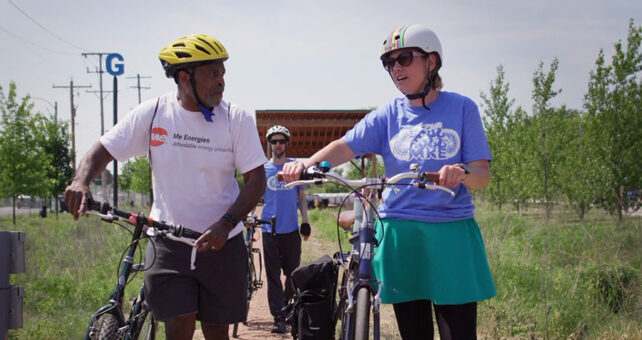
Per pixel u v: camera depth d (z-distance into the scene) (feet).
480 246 10.94
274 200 21.48
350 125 46.19
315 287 12.05
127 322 10.67
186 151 10.36
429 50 10.50
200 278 10.24
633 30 45.73
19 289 11.39
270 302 20.66
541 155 53.67
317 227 73.05
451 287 10.33
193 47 9.95
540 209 58.29
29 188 76.23
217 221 9.91
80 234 43.14
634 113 44.86
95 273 27.91
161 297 10.17
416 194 10.80
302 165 10.46
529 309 18.95
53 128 117.60
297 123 46.01
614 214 45.39
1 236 11.20
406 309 11.28
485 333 17.39
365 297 9.62
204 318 10.55
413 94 10.72
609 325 16.78
